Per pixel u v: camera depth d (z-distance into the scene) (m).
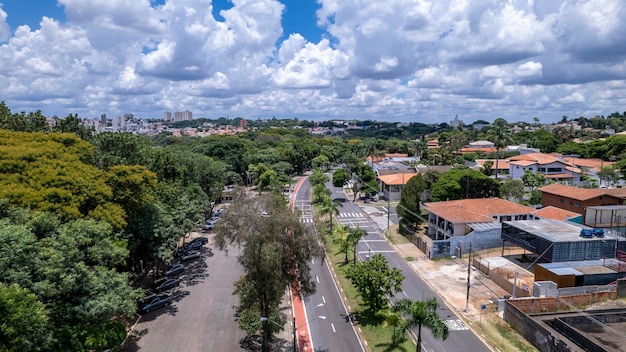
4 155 36.62
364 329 38.06
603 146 129.12
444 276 50.38
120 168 43.34
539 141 156.50
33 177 35.28
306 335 37.25
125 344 35.19
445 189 76.31
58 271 25.94
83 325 28.17
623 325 36.94
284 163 123.56
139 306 41.72
